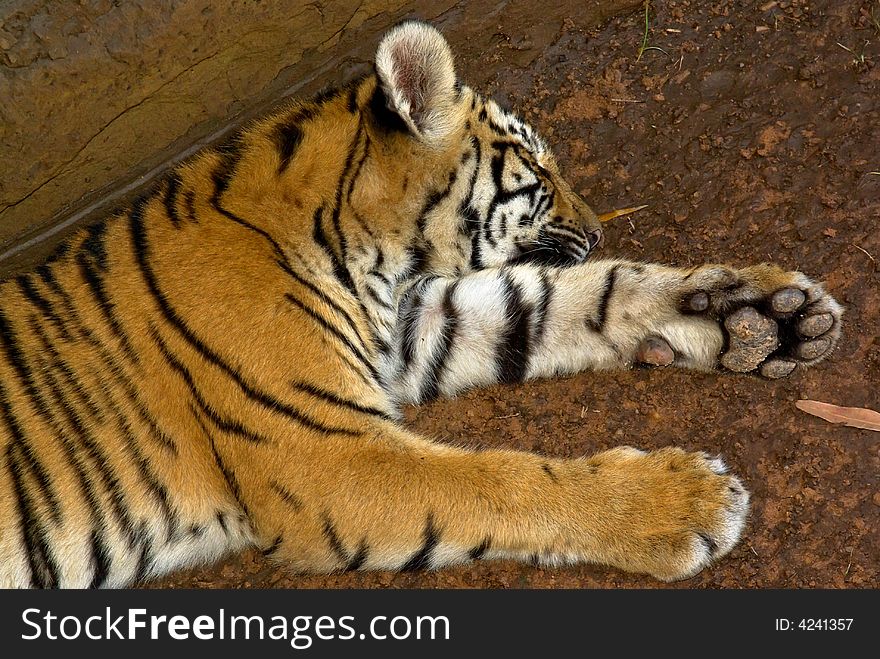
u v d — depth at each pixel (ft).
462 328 14.56
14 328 12.60
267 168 13.03
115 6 12.66
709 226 15.26
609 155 16.22
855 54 16.05
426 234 13.76
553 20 17.26
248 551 13.96
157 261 12.63
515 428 14.37
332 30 15.29
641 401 14.17
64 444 12.21
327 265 13.01
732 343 13.14
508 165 14.11
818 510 13.07
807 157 15.39
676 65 16.66
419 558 12.13
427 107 12.82
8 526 12.05
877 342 13.92
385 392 13.44
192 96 14.46
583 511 12.14
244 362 12.17
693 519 12.06
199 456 12.52
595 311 14.12
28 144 13.14
